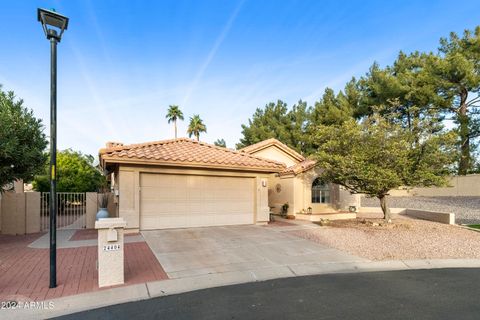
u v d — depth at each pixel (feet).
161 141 47.73
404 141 41.09
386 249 32.17
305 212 59.21
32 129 35.50
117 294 18.97
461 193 87.97
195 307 17.29
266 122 116.88
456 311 16.79
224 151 51.19
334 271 24.98
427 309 17.04
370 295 19.25
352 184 47.78
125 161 37.99
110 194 48.34
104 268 20.15
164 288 20.18
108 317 16.01
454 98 90.99
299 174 60.44
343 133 45.39
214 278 22.31
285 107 116.26
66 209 55.72
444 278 23.22
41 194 46.37
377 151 42.42
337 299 18.52
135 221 39.09
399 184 42.60
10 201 41.60
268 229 43.62
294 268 25.18
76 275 22.30
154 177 41.55
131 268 24.16
